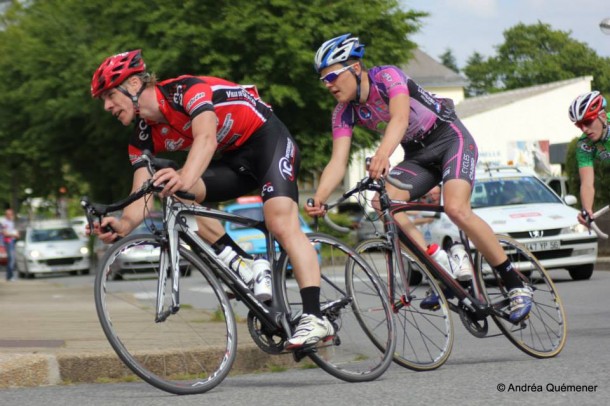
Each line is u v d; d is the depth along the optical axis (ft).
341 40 20.49
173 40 79.46
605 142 24.25
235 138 18.48
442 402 15.55
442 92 239.09
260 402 16.08
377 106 20.86
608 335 26.73
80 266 98.73
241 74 81.00
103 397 17.21
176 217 17.88
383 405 15.42
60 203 166.71
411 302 20.92
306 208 20.17
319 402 15.92
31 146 103.09
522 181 53.47
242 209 67.05
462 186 21.21
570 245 49.67
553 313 22.93
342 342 19.58
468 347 25.57
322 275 19.39
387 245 20.95
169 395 17.29
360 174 176.76
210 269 18.22
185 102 17.78
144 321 17.60
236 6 79.15
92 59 83.92
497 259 21.85
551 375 18.21
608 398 15.51
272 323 18.61
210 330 18.22
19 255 101.81
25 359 19.62
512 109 200.03
